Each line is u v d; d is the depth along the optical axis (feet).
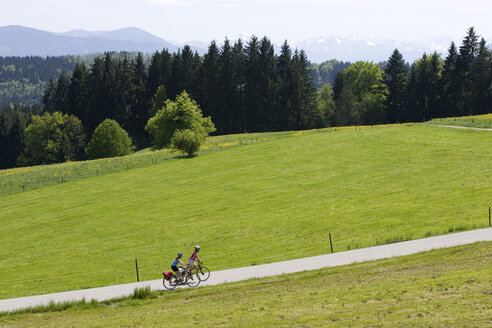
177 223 143.54
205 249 117.19
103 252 123.13
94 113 476.54
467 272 66.33
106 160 283.79
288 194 161.79
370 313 53.98
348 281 71.56
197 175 205.26
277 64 480.64
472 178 154.71
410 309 53.67
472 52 426.51
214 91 469.16
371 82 476.54
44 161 410.72
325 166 194.49
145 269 105.91
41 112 580.30
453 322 48.14
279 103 451.12
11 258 124.77
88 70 504.84
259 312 59.82
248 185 178.91
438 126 254.88
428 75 433.07
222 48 487.20
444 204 130.62
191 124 310.04
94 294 81.87
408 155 197.47
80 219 159.53
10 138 488.44
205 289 76.48
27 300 81.76
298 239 116.47
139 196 181.98
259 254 107.96
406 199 140.67
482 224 105.19
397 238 102.89
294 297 65.72
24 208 183.01
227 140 319.27
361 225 121.19
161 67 496.64
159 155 274.36
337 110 460.96
